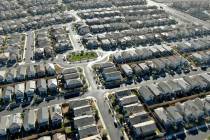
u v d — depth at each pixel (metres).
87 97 151.25
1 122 129.50
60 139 118.69
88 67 181.50
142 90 151.38
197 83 157.00
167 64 179.75
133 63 185.12
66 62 188.38
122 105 141.38
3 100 148.38
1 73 170.12
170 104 144.75
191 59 190.62
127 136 125.00
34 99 150.50
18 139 123.69
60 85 162.12
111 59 191.50
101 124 131.62
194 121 133.38
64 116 137.12
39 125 130.50
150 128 124.31
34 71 171.38
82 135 121.00
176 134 125.94
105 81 165.00
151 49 198.38
